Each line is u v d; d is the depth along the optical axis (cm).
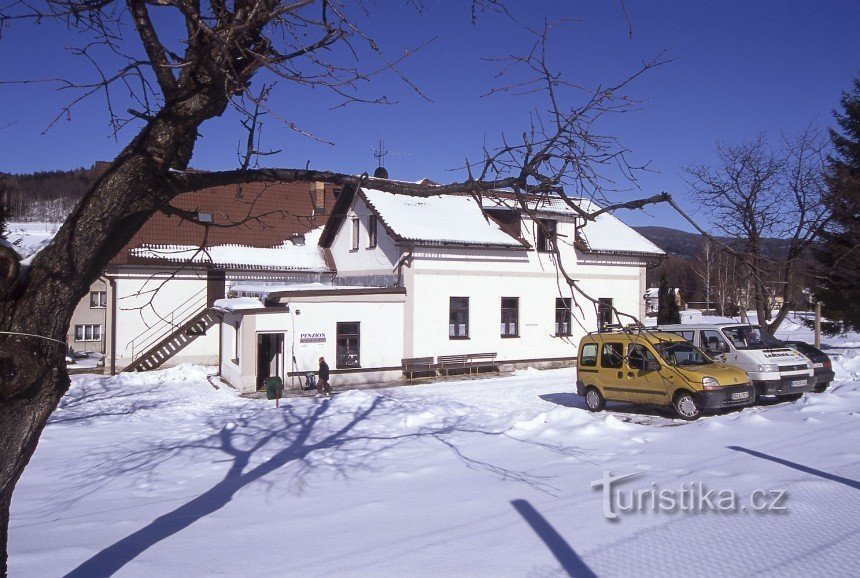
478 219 2964
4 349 364
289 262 3133
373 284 2881
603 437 1184
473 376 2711
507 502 778
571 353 3014
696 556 544
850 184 1370
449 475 970
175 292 2930
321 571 567
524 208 467
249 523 758
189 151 448
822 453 942
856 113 2858
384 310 2595
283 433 1425
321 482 973
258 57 448
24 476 1102
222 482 1004
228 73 427
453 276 2739
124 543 680
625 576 508
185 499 904
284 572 570
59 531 741
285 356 2403
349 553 618
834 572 498
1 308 377
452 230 2778
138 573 578
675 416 1515
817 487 749
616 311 486
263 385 2414
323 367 2295
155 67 458
